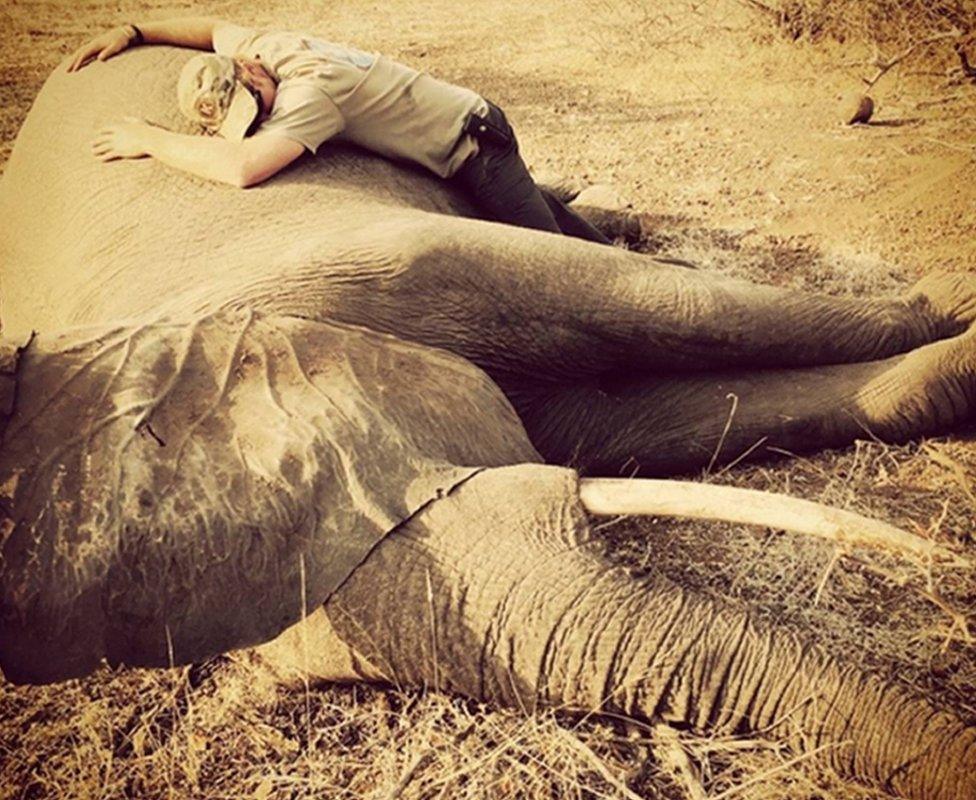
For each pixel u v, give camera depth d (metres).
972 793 2.45
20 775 3.04
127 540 2.67
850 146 6.78
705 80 8.41
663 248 5.67
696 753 2.76
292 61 4.19
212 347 3.04
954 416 3.84
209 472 2.79
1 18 13.59
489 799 2.77
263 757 3.00
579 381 3.85
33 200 4.42
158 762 3.00
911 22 8.06
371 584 2.83
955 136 6.68
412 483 2.92
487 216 4.80
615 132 7.55
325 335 3.17
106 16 13.48
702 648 2.73
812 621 3.18
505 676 2.83
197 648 2.70
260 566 2.75
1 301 4.61
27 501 2.66
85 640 2.62
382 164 4.36
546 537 2.87
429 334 3.48
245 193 3.93
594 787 2.78
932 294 4.18
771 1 8.95
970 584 3.26
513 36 10.56
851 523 2.73
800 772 2.66
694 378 3.93
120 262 3.86
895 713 2.58
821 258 5.39
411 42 10.83
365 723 3.04
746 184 6.41
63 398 2.83
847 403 3.87
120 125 4.18
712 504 2.86
